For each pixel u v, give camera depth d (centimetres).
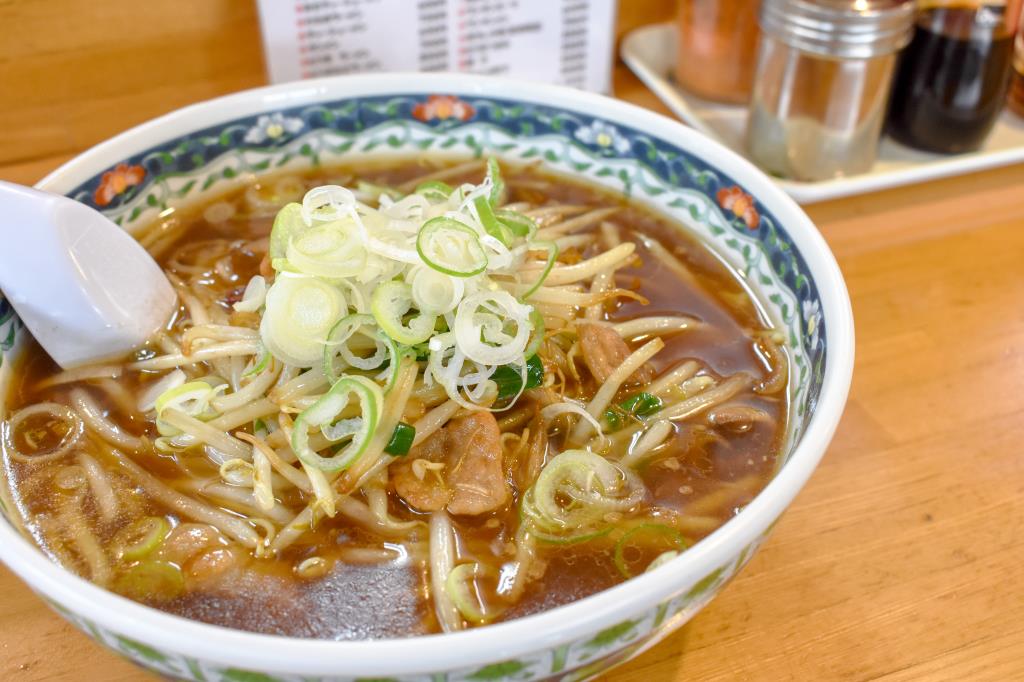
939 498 27
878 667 23
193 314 27
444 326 25
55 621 23
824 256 25
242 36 37
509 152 32
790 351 26
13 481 24
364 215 26
